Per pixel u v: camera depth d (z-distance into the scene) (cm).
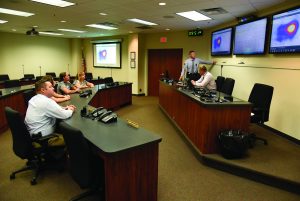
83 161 182
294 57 374
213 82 459
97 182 191
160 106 688
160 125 515
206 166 309
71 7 452
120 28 759
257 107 350
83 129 219
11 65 938
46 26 718
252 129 441
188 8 458
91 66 1126
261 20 446
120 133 209
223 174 288
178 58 873
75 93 473
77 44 1126
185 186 260
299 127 362
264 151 323
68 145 192
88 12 500
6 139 403
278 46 401
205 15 529
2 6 446
